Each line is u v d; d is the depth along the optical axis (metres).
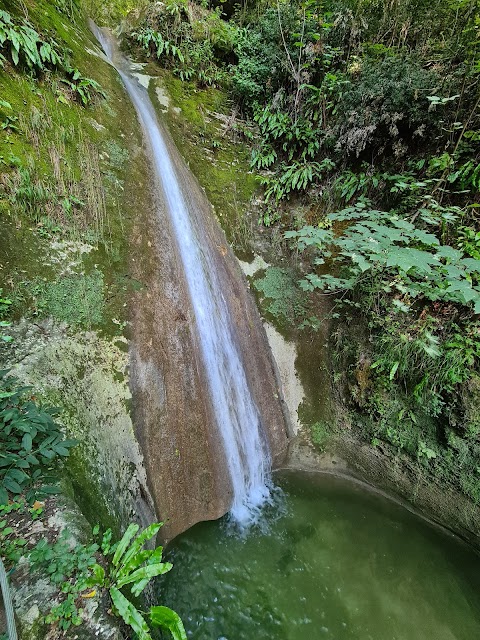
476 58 3.89
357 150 4.69
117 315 3.57
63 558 1.86
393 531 3.89
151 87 5.96
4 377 2.57
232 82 6.36
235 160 5.93
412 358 3.75
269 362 4.98
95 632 1.63
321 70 5.41
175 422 3.66
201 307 4.44
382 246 3.16
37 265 3.19
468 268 3.01
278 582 3.28
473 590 3.34
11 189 3.24
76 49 4.93
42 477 2.25
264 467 4.47
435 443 3.64
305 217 5.45
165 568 1.82
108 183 4.15
